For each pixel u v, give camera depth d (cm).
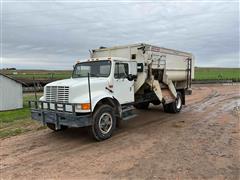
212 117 937
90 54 966
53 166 458
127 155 511
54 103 618
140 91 879
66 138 658
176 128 759
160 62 928
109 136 649
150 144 587
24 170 441
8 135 699
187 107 1245
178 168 435
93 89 630
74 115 571
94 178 401
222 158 480
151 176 404
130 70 765
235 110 1100
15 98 1396
